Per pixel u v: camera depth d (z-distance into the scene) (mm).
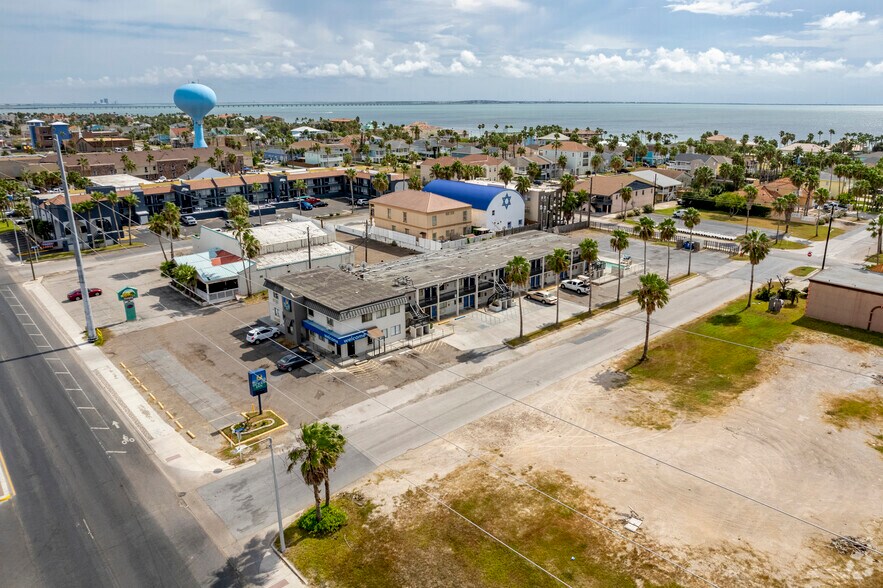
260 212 140375
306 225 106250
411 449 47938
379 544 37531
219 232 99438
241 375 61469
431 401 55844
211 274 84750
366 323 66500
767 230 128375
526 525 39125
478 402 55594
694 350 66938
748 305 81188
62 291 89062
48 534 38719
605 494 42156
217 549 37344
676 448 47844
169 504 41656
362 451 47750
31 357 65875
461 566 35656
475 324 75938
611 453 47219
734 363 63406
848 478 43844
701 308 80750
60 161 65875
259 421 52031
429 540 37812
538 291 87812
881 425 50906
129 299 76250
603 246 115312
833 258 105188
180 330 73750
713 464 45656
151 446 48812
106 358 65750
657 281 62750
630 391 57656
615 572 35125
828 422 51500
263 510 41031
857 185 146000
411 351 67438
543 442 48875
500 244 97938
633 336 71500
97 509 41125
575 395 56875
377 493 42500
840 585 34062
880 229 103750
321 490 42969
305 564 35938
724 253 110312
